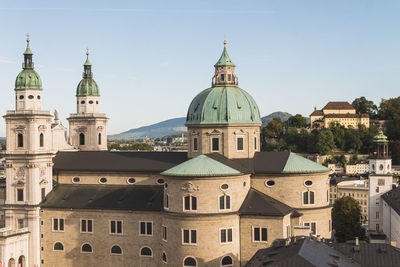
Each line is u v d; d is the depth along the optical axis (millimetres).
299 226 97188
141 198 114438
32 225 116562
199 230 99688
